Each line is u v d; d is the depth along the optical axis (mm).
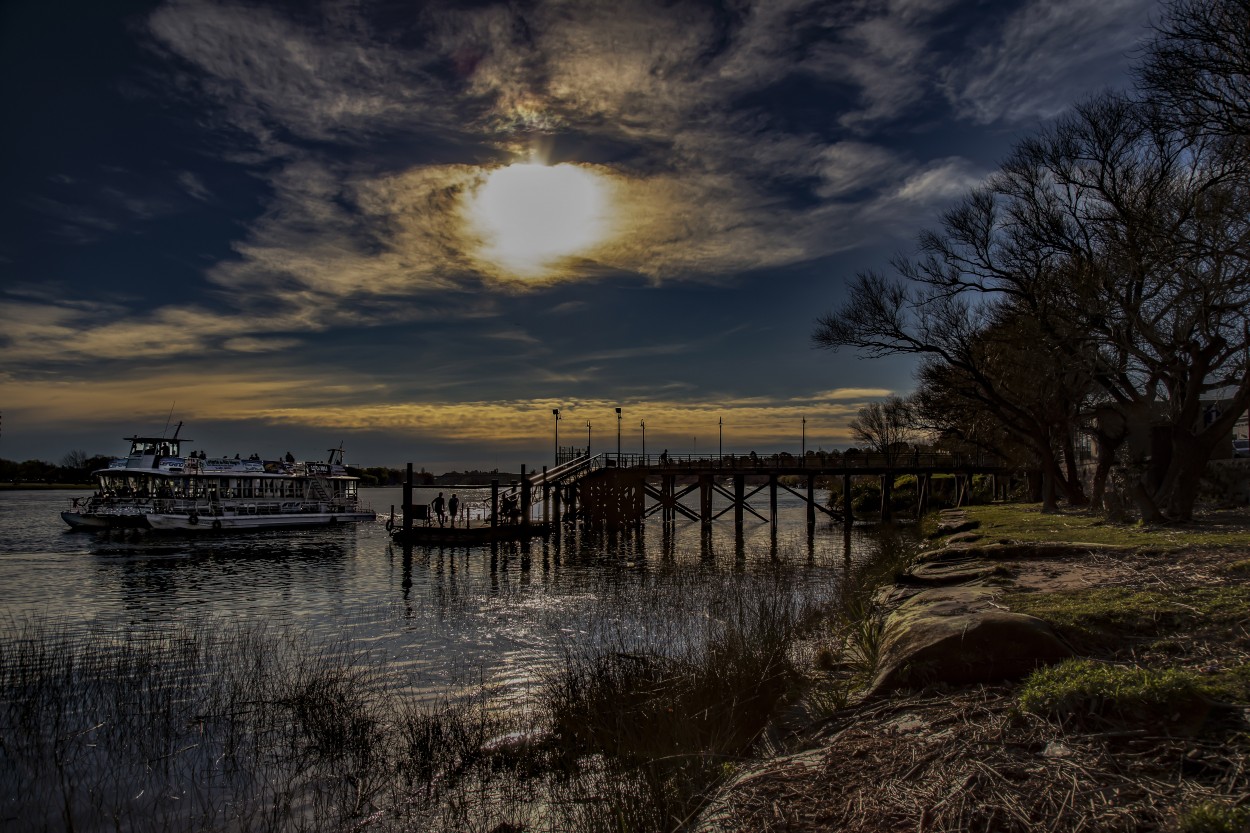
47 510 73375
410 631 15930
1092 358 21422
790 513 65375
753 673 8375
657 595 17844
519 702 10227
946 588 10586
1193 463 17484
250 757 8555
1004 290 26672
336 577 27094
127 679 11828
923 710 5441
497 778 7578
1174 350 18766
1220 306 16906
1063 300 22922
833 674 8852
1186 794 3590
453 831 6391
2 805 7348
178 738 9172
